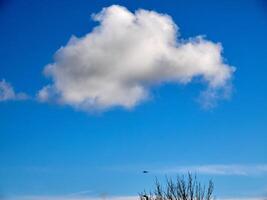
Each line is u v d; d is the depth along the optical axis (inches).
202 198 2036.2
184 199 2026.3
